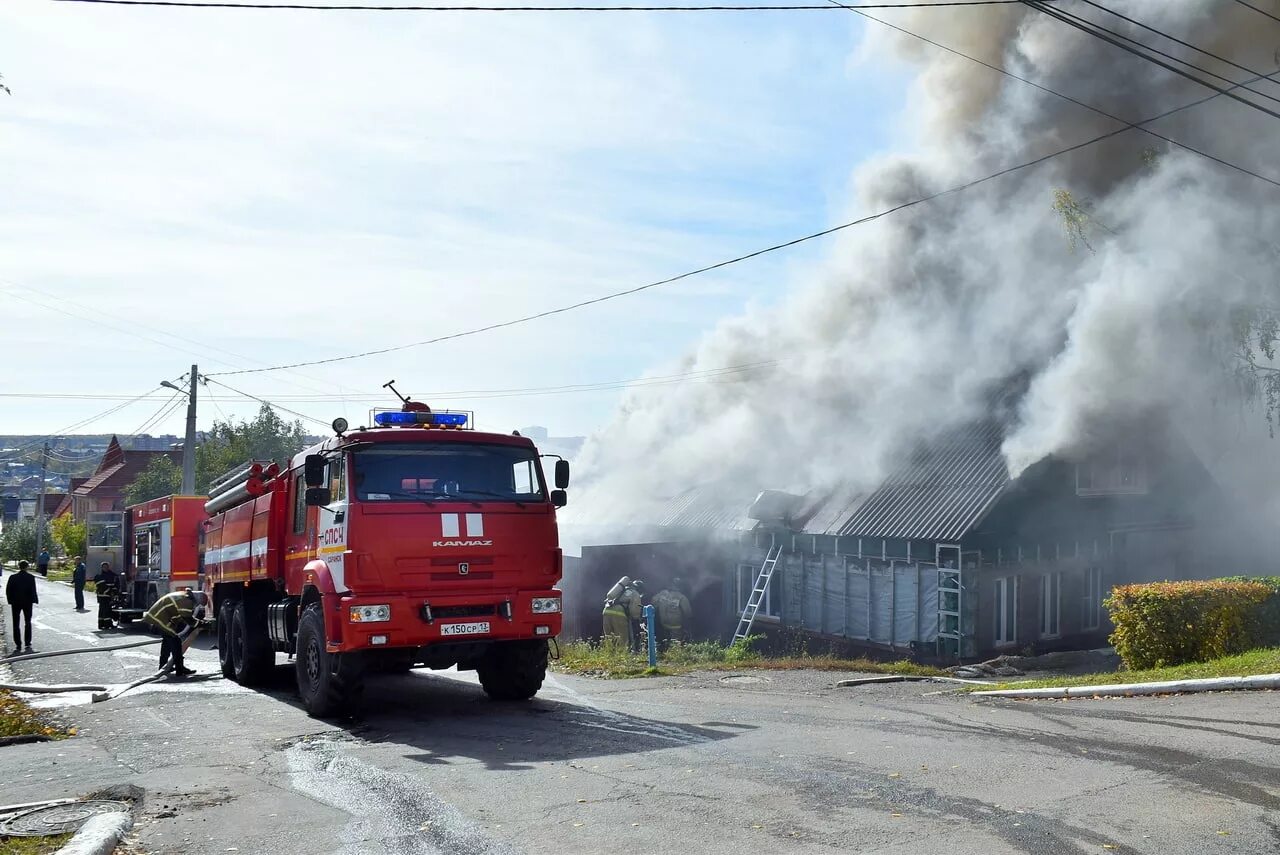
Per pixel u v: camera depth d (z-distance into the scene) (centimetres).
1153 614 1095
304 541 1048
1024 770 618
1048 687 1045
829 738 754
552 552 975
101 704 1122
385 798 612
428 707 1013
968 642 1802
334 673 930
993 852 465
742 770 648
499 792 615
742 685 1195
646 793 597
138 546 2538
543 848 499
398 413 1013
